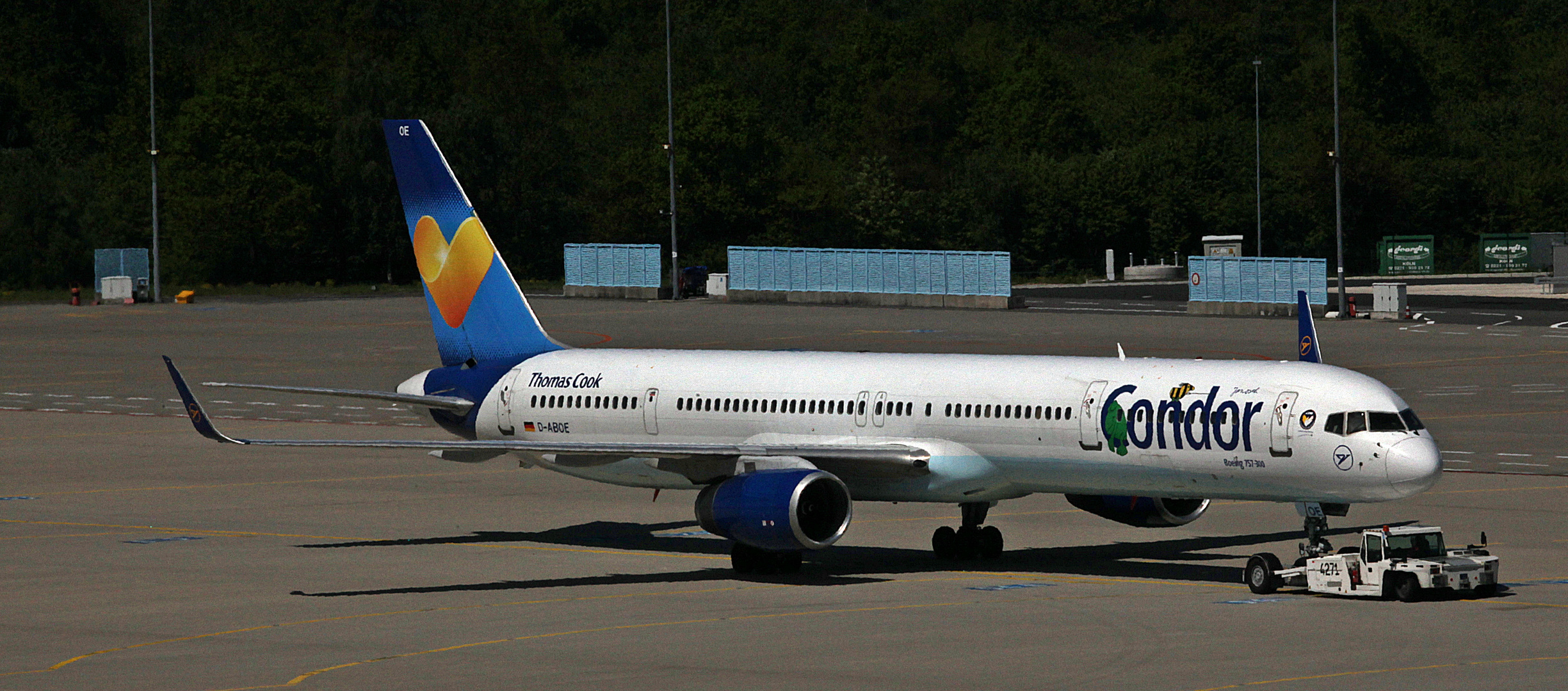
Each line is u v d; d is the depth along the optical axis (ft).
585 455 581.94
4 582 522.88
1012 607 461.78
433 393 647.56
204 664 399.65
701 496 528.63
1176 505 545.85
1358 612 444.14
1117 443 503.61
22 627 450.30
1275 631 418.31
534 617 455.22
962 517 564.30
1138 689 356.38
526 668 388.78
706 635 426.51
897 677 373.20
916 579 517.55
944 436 533.96
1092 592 485.97
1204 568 532.73
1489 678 359.87
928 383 543.39
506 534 622.95
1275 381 488.44
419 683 374.43
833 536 516.73
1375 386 480.23
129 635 437.17
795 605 469.98
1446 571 455.63
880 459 532.32
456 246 649.61
